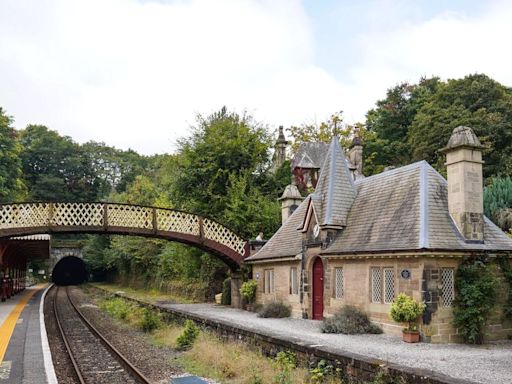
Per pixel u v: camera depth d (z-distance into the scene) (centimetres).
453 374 1122
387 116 5966
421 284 1605
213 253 3064
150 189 6116
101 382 1295
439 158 4228
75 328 2488
